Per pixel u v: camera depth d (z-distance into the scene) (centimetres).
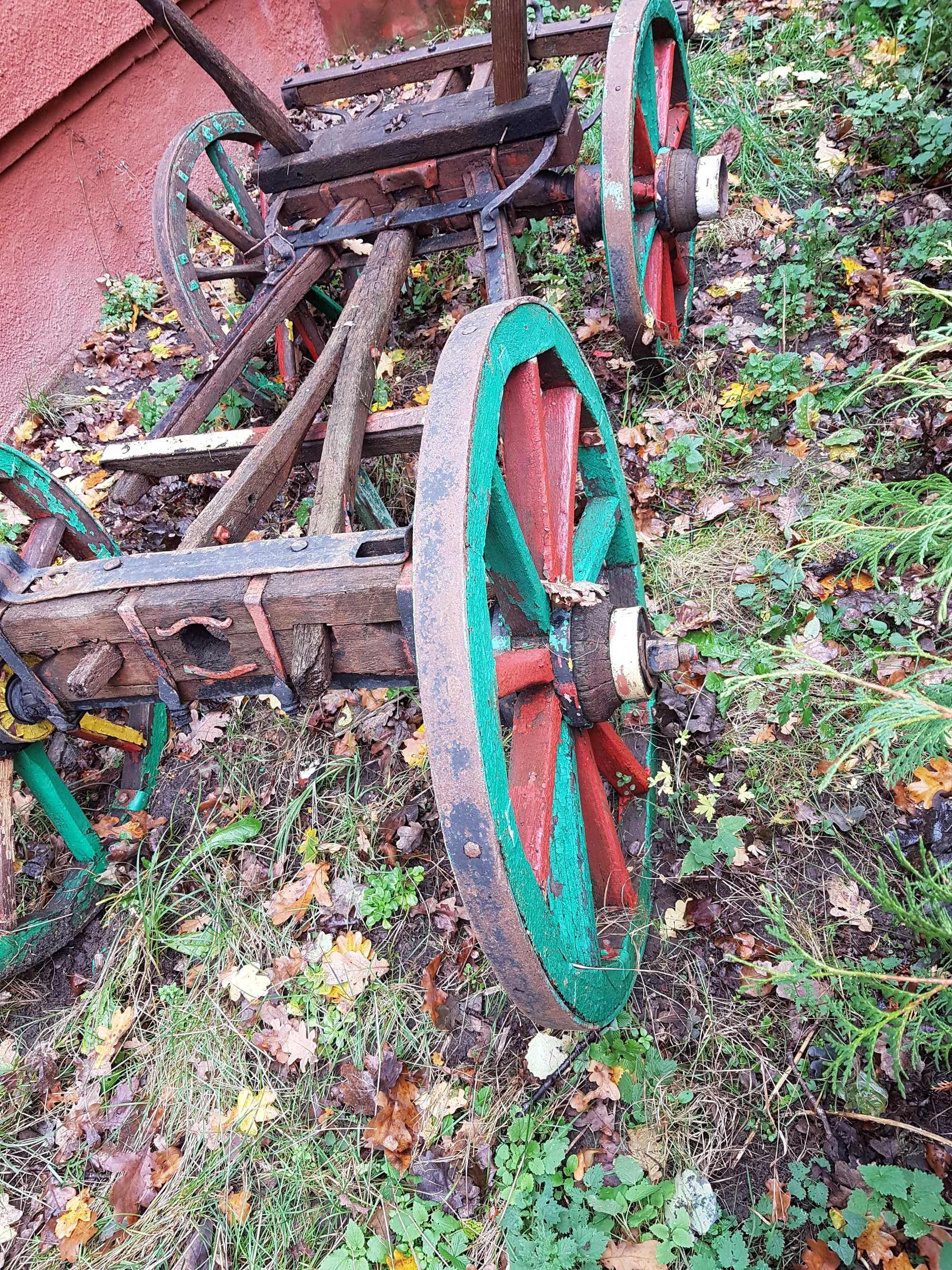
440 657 126
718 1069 210
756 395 336
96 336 476
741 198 409
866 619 269
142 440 278
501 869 127
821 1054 207
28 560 251
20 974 264
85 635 198
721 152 418
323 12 592
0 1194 227
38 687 214
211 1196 215
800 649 267
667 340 344
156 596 186
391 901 256
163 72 498
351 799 281
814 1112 199
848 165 402
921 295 335
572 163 331
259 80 560
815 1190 188
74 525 269
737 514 310
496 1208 201
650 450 335
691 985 224
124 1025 252
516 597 178
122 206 491
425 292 427
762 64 461
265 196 431
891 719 145
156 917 266
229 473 385
